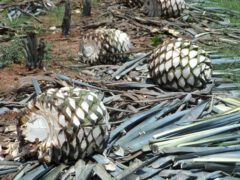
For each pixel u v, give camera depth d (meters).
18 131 3.38
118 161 3.40
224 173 3.29
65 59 5.60
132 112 4.02
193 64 4.46
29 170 3.26
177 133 3.60
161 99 4.21
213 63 5.24
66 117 3.25
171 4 7.43
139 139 3.64
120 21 7.31
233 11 7.79
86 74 5.07
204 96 4.34
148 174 3.28
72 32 6.94
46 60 5.46
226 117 3.75
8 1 8.23
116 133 3.66
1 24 7.03
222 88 4.63
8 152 3.53
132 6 8.16
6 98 4.41
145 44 6.25
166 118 3.84
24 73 5.05
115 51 5.35
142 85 4.60
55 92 3.38
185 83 4.48
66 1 6.68
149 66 4.70
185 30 6.84
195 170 3.32
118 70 4.99
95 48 5.37
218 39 6.38
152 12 7.55
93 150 3.38
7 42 6.23
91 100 3.36
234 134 3.66
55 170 3.26
